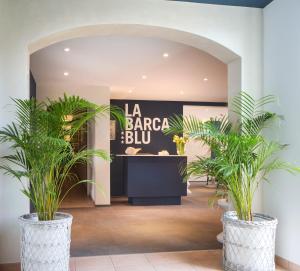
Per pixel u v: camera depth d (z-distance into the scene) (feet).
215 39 13.62
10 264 11.65
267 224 11.16
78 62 20.52
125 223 20.06
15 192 11.75
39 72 22.61
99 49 18.20
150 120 37.96
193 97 35.76
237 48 13.80
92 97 26.84
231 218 11.75
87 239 16.43
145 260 13.19
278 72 12.92
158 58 20.12
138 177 26.53
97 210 24.41
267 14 13.67
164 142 38.27
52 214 10.97
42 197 10.79
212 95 34.32
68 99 10.51
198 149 41.60
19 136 11.28
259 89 13.93
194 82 27.32
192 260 13.16
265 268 11.16
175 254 13.96
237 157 11.45
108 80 25.64
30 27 12.13
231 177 11.70
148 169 26.71
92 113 11.14
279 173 12.80
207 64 21.63
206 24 13.57
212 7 13.65
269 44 13.51
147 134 37.86
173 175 26.99
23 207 11.79
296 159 11.89
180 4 13.35
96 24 12.64
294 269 11.94
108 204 26.43
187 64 21.56
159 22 13.12
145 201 26.84
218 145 11.71
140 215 22.53
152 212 23.61
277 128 12.84
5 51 11.90
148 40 16.83
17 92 11.93
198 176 12.95
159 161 26.86
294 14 12.10
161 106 38.27
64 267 10.62
